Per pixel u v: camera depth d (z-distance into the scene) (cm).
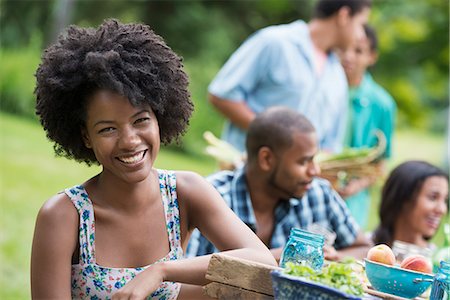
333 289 200
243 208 372
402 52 1373
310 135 366
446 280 249
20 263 613
